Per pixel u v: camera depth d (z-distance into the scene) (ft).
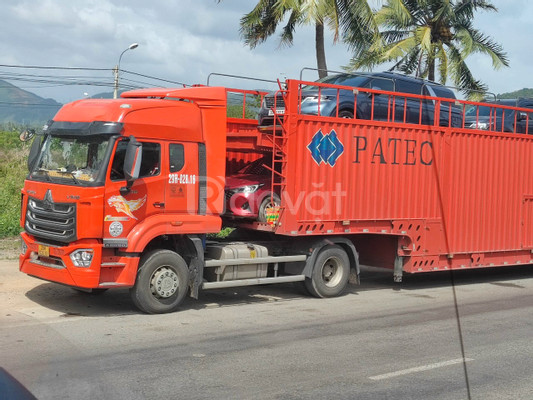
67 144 32.24
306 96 41.60
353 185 38.52
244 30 82.64
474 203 44.70
